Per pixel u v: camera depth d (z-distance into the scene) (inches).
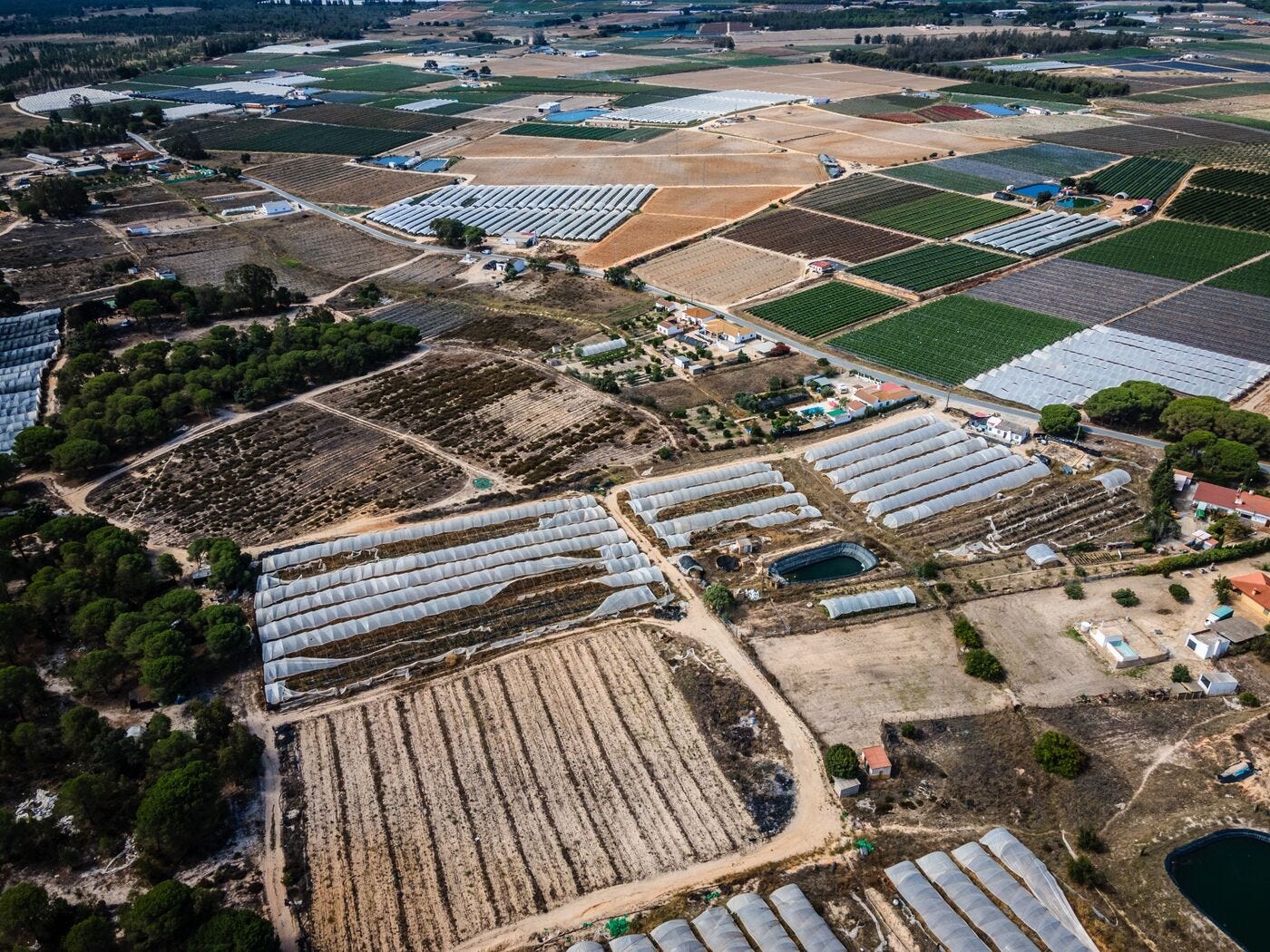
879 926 3024.1
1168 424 5802.2
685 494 5438.0
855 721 3853.3
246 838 3430.1
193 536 5236.2
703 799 3533.5
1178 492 5334.6
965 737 3754.9
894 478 5570.9
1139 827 3282.5
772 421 6299.2
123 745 3639.3
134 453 6107.3
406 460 5979.3
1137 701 3902.6
